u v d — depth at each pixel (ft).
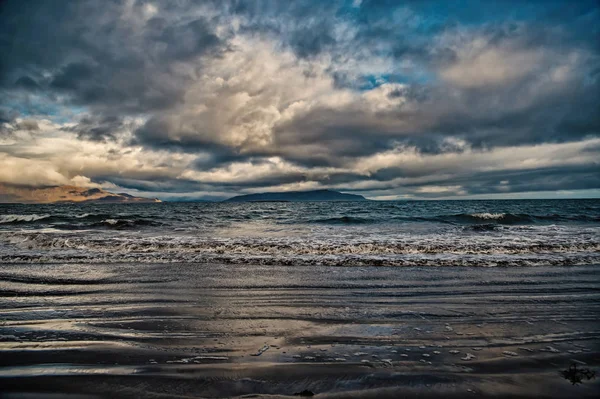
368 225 69.10
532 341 13.19
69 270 27.20
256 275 25.35
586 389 9.52
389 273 25.85
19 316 16.51
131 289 21.65
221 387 9.78
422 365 11.16
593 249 34.35
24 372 10.67
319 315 16.60
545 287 21.59
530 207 151.23
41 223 72.02
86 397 9.25
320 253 33.73
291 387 9.76
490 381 10.05
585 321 15.44
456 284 22.47
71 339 13.57
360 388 9.66
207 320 15.90
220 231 56.90
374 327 14.92
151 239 41.42
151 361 11.52
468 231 53.93
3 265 29.22
